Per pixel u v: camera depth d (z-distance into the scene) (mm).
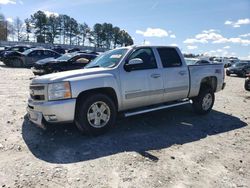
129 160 4887
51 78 5562
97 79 5789
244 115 8531
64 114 5449
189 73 7512
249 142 6141
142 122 7164
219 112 8750
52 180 4172
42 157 4926
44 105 5445
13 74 18609
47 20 95500
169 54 7230
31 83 5902
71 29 101250
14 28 93875
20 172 4379
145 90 6527
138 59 6164
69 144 5500
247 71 28172
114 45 104938
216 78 8344
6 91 11102
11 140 5641
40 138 5785
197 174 4555
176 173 4539
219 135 6508
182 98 7531
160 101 6996
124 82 6180
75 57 16781
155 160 4961
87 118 5695
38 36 94938
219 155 5348
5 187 3965
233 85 18953
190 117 7887
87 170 4492
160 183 4199
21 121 6797
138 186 4090
